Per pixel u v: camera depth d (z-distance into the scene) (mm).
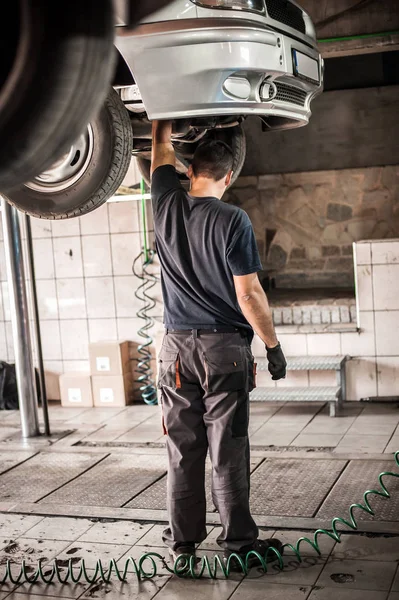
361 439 5535
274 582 3348
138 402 7258
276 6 3541
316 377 6652
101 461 5359
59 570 3607
